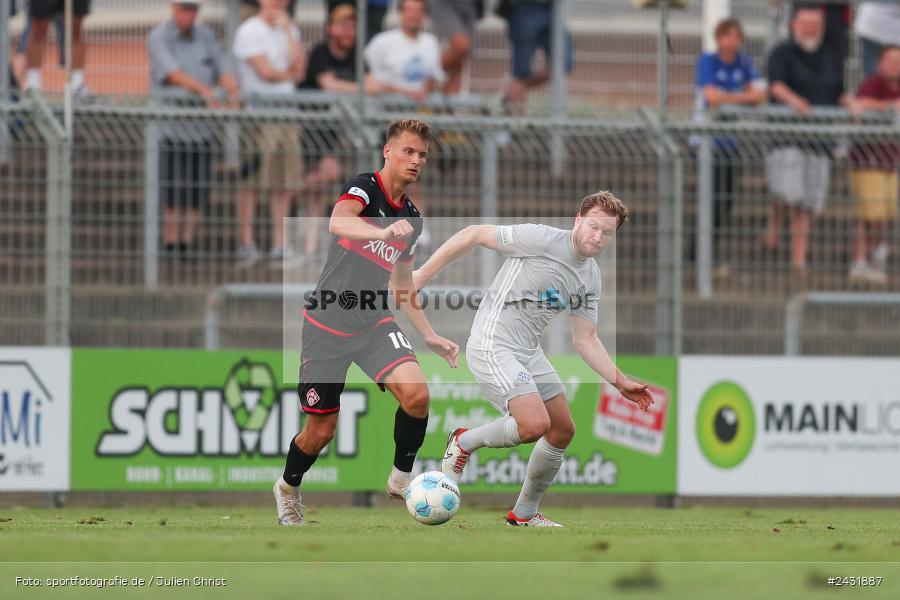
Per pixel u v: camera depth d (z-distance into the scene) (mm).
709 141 40656
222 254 38000
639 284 39906
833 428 39125
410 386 24375
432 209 41125
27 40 45219
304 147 39969
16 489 36125
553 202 42344
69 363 36500
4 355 36188
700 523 29469
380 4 47594
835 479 39125
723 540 22141
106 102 42875
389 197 24188
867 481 39219
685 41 52531
